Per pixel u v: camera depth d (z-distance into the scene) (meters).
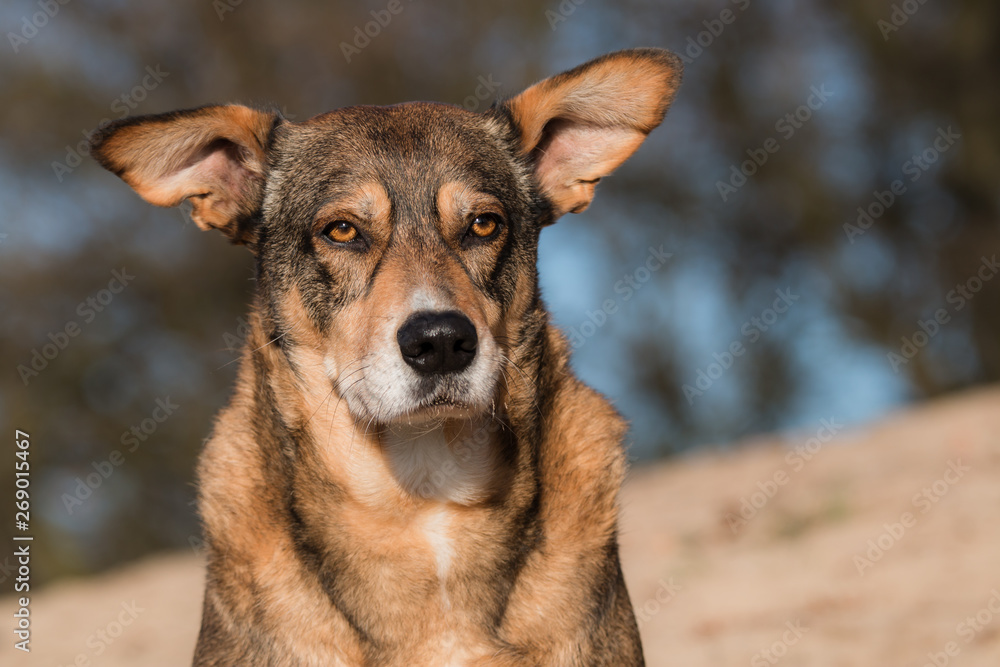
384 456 5.00
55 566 26.94
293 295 5.30
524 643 4.97
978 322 29.41
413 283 4.95
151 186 5.44
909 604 8.57
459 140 5.52
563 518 5.12
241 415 5.35
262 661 4.95
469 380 4.86
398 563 4.96
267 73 27.94
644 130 5.74
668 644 8.67
